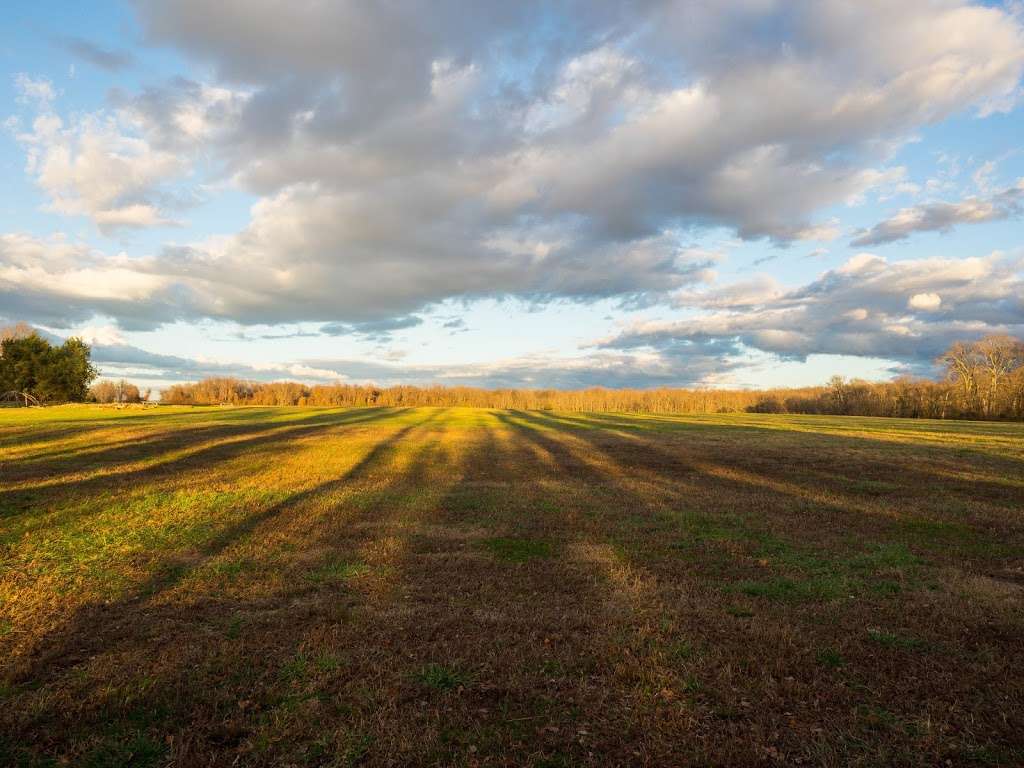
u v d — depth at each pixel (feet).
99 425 143.33
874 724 16.94
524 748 15.85
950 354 288.30
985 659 21.25
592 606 27.04
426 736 16.17
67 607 26.37
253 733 16.48
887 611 26.13
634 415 268.41
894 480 68.28
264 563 33.86
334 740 16.11
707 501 55.72
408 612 25.94
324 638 22.81
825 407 359.66
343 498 56.34
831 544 39.01
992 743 15.94
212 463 82.17
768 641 22.66
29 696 18.34
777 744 16.05
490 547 38.40
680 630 23.81
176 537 39.83
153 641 22.74
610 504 54.24
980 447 103.40
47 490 56.54
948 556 35.94
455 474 76.13
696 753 15.55
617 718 17.31
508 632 23.62
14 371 246.47
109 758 15.24
